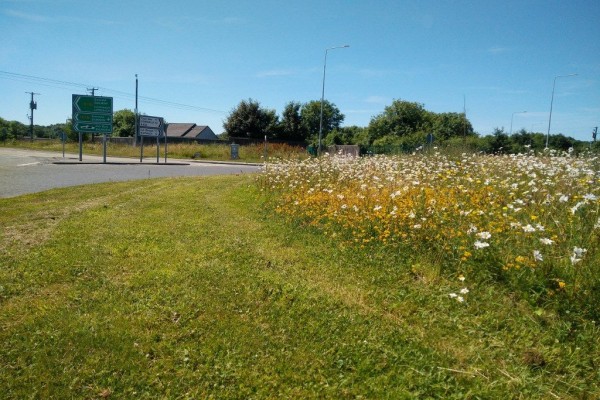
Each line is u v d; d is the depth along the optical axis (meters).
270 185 11.49
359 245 6.01
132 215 8.23
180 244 6.20
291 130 60.97
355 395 2.94
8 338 3.51
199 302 4.25
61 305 4.11
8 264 5.14
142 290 4.50
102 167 21.83
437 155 13.04
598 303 3.85
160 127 29.80
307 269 5.33
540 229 4.93
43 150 44.75
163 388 2.98
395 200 7.06
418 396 2.93
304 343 3.56
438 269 4.97
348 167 11.70
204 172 21.39
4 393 2.86
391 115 63.94
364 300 4.45
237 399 2.88
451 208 6.39
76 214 8.15
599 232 4.85
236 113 59.09
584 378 3.11
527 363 3.31
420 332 3.79
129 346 3.42
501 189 7.96
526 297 4.17
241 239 6.56
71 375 3.06
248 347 3.48
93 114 26.27
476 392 2.93
